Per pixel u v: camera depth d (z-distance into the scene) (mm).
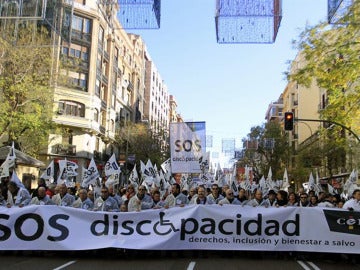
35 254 10727
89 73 48562
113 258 10281
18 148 30812
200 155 14391
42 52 27812
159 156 57938
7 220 10250
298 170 48906
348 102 17875
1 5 9078
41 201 11578
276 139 59719
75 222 10375
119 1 7500
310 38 17250
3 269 8828
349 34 16391
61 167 19125
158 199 12094
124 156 48875
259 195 12250
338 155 37688
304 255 10875
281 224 10609
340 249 10461
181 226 10531
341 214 10562
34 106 28516
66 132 42562
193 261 9906
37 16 9133
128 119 67750
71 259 10062
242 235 10586
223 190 14055
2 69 27000
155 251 10781
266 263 9875
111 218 10445
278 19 7027
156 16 7609
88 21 48875
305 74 17719
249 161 64688
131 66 70125
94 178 17391
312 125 65750
